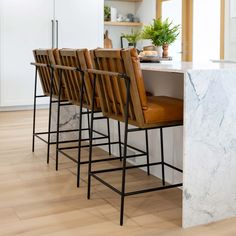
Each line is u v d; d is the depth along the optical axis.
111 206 2.46
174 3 6.70
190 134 2.11
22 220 2.24
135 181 2.93
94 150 3.83
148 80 3.19
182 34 6.62
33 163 3.38
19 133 4.54
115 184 2.86
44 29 6.05
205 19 6.12
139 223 2.21
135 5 7.43
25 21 5.92
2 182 2.89
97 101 2.81
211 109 2.15
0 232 2.09
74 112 4.07
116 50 2.21
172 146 2.81
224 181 2.26
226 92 2.18
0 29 5.79
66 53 2.99
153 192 2.71
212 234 2.08
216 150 2.20
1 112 5.94
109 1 7.17
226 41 5.69
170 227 2.17
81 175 3.06
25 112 5.93
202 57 6.27
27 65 6.02
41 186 2.81
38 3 5.96
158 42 3.59
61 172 3.14
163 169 2.84
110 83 2.37
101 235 2.06
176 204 2.49
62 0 6.11
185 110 2.08
